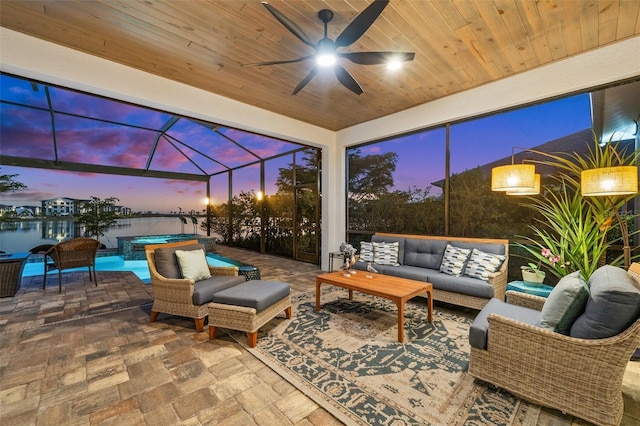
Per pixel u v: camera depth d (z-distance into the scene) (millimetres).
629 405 1684
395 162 4906
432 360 2215
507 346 1762
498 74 3324
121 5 2197
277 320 3018
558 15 2281
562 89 3004
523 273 2980
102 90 3037
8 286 3820
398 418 1597
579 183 2924
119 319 3043
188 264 3082
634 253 2824
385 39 2590
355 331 2748
